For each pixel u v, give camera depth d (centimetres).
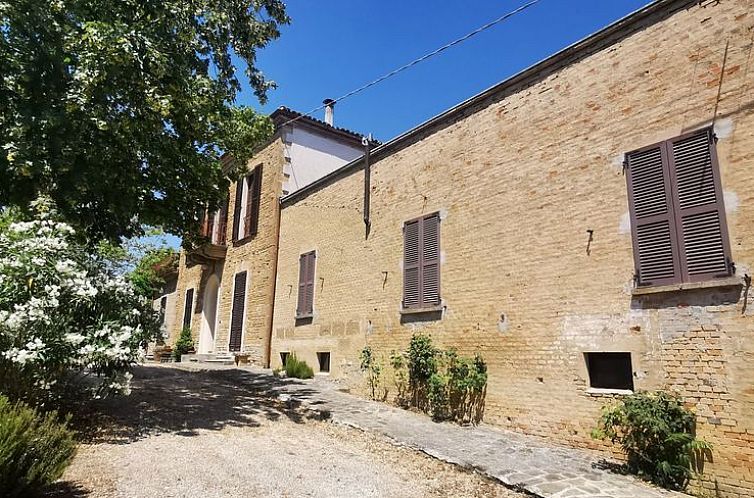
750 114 638
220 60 1077
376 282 1200
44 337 603
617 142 773
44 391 641
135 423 767
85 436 666
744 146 637
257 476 574
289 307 1533
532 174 890
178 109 938
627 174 750
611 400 713
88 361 633
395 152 1220
